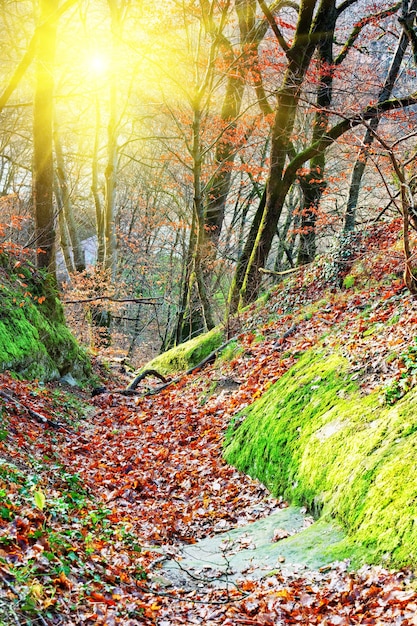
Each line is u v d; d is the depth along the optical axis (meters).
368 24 18.50
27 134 28.28
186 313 23.45
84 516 6.40
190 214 28.88
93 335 21.67
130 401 14.36
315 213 18.50
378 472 5.70
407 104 14.49
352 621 4.15
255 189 22.25
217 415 10.95
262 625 4.45
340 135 15.70
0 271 13.29
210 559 6.09
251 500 7.62
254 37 18.70
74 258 25.44
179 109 19.77
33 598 3.88
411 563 4.52
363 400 7.18
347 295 12.62
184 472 8.97
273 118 17.08
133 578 5.37
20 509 5.27
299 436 7.59
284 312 14.44
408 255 8.80
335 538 5.61
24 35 19.06
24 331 12.45
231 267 21.66
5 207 21.50
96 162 24.95
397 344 7.82
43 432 9.58
